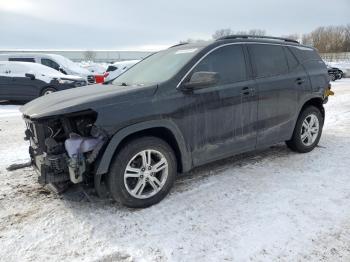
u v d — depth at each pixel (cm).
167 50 451
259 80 421
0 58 1401
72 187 384
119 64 1653
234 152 407
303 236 282
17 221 314
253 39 437
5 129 727
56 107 306
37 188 390
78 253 265
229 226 300
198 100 359
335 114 846
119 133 309
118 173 315
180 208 335
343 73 2822
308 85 485
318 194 360
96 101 308
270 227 296
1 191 382
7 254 264
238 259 254
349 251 262
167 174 347
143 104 323
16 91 1130
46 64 1399
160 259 256
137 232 293
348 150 518
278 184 389
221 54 393
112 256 261
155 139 334
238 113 397
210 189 378
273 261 252
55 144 308
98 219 316
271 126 441
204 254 261
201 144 370
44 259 258
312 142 511
